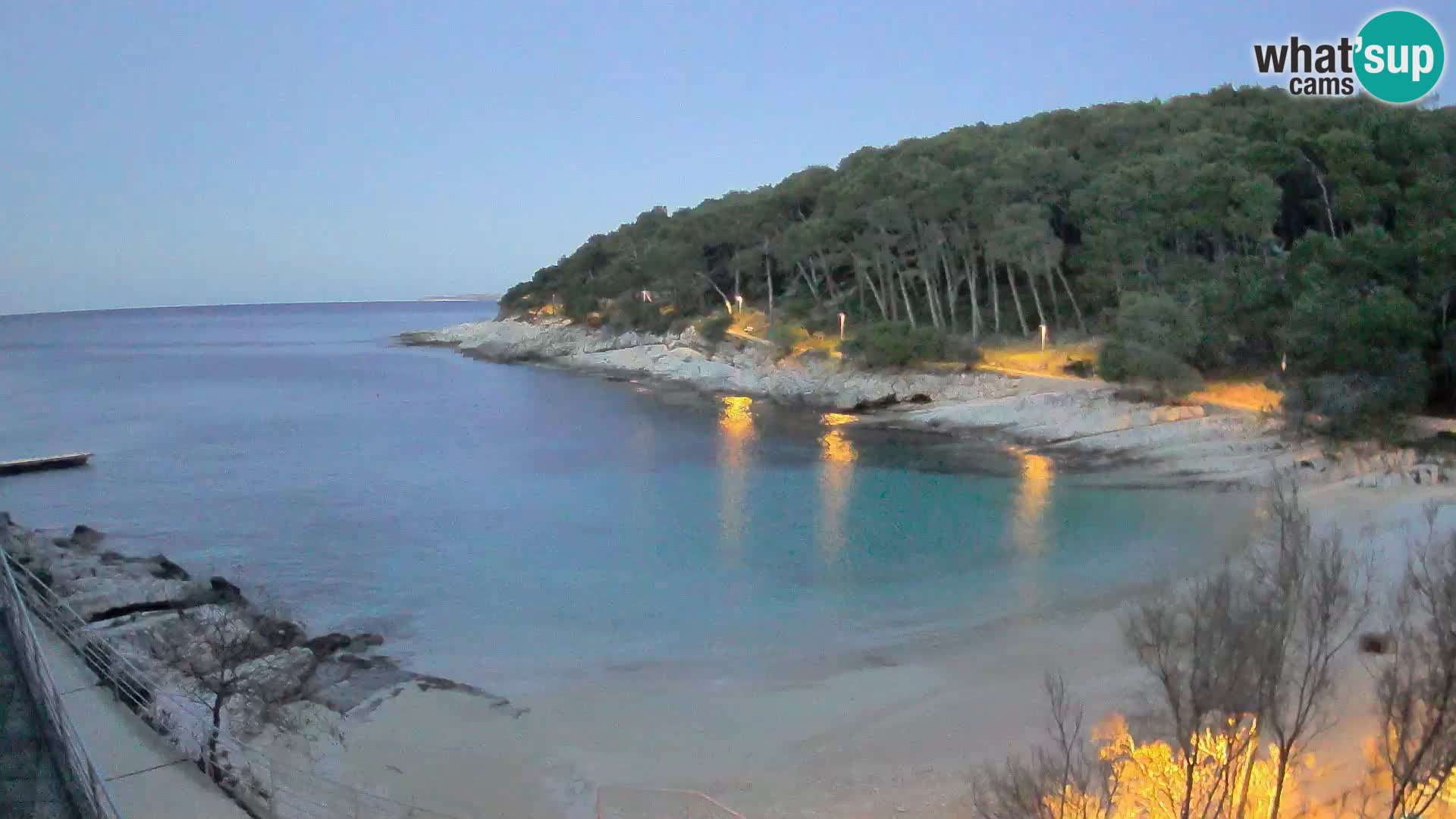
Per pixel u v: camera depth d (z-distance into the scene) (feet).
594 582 102.27
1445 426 144.15
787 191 330.34
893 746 62.34
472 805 54.85
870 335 237.25
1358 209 185.06
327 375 362.12
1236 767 38.81
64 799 31.81
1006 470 155.84
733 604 94.02
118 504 144.25
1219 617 38.27
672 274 340.80
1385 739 39.83
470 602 95.91
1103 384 195.00
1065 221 258.16
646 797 56.29
